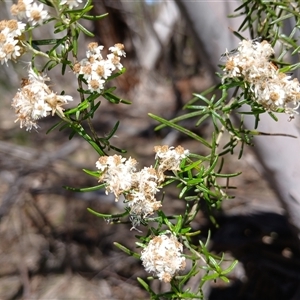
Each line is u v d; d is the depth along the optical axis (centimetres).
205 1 25
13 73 106
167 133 74
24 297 47
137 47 82
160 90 93
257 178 55
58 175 57
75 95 83
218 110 23
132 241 51
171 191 54
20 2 16
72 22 17
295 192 24
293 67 19
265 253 40
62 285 48
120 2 58
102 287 47
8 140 77
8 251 53
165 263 16
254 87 17
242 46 17
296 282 39
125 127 79
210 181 20
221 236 42
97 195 53
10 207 53
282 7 21
